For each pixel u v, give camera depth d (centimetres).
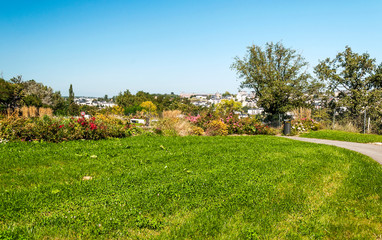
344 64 2673
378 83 2538
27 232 363
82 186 534
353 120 2388
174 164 754
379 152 1205
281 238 405
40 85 6103
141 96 7769
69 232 373
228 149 1028
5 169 621
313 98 2527
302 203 530
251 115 2136
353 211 513
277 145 1210
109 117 1554
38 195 476
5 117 1120
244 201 517
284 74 2558
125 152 885
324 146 1269
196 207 486
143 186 557
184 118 1930
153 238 377
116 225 398
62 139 1031
